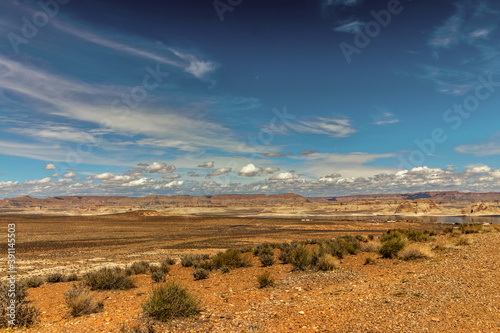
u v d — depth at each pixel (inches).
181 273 728.3
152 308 305.0
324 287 424.5
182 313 309.3
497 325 238.5
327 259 590.9
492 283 361.1
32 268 1047.6
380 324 255.3
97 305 387.5
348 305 316.5
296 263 641.0
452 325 244.1
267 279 465.1
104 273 579.2
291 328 258.7
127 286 551.5
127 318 315.3
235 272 658.8
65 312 377.4
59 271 968.3
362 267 574.9
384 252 688.4
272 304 340.8
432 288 361.4
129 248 1745.8
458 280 390.3
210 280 585.9
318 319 277.4
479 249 629.3
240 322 281.9
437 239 976.3
